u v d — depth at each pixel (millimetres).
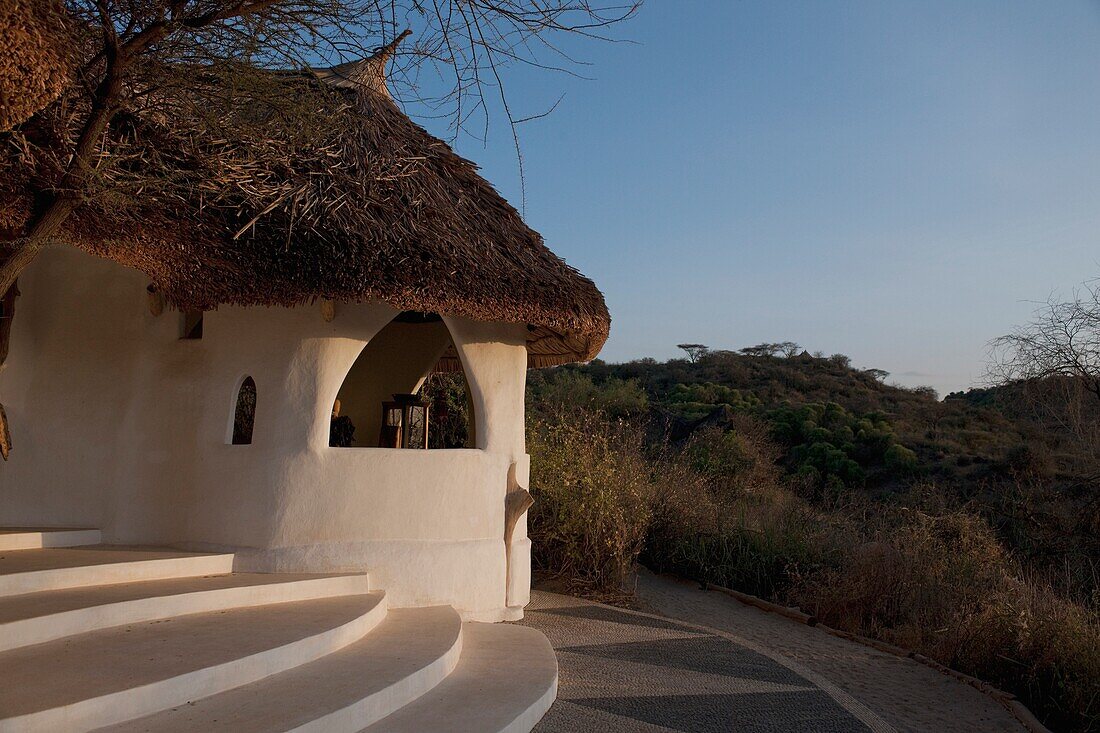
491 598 8555
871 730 6207
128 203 5867
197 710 4707
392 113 9211
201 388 8258
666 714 6293
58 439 8477
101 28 5258
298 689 5184
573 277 8930
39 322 8680
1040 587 10805
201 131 6465
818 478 26234
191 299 7594
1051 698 7656
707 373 51531
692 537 13352
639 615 9891
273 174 7168
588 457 12633
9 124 4363
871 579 10703
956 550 11680
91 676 4660
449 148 9516
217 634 5797
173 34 5551
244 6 5301
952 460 26594
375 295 7195
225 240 6949
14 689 4371
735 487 18641
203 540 7988
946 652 8844
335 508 7793
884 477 26641
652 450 17156
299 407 7855
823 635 10133
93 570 6629
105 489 8320
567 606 10219
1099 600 9570
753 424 28516
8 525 8430
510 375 9109
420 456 8180
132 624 5961
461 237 8039
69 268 8719
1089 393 16125
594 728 5840
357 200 7531
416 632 6902
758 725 6191
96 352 8578
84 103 5656
